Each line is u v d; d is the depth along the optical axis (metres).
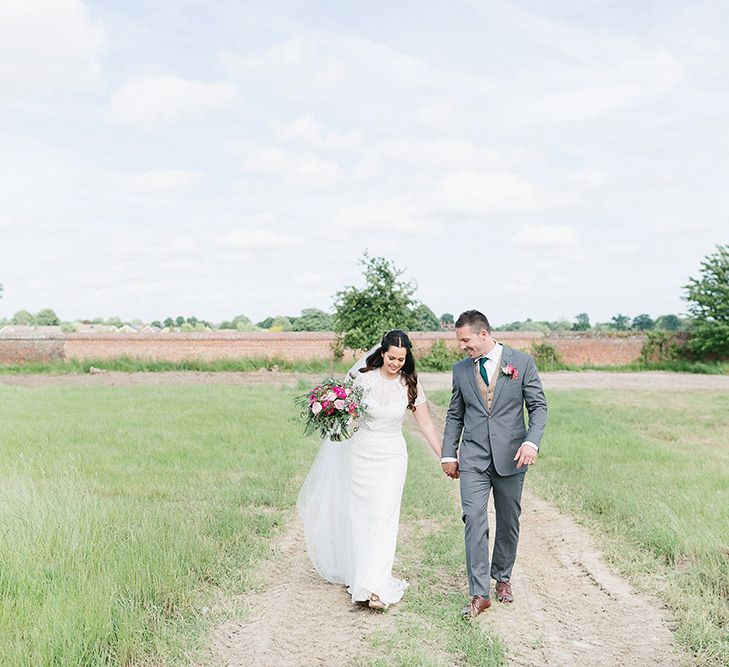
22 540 5.76
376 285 32.38
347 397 5.55
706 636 4.92
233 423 15.50
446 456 5.70
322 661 4.53
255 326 72.44
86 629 4.45
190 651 4.59
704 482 9.59
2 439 12.43
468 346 5.52
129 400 20.55
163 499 8.46
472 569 5.36
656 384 31.91
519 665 4.57
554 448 12.59
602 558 6.79
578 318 79.06
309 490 6.23
